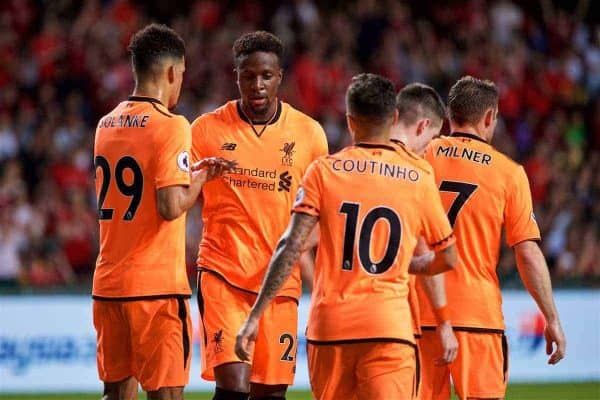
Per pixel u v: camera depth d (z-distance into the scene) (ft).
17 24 225.76
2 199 183.73
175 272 79.20
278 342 88.33
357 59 233.35
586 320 174.09
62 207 187.11
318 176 72.08
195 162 89.20
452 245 73.41
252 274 87.66
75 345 161.99
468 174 85.25
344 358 70.90
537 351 171.01
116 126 79.82
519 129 229.04
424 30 238.07
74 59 220.23
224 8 236.63
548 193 211.61
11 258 179.22
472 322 84.23
